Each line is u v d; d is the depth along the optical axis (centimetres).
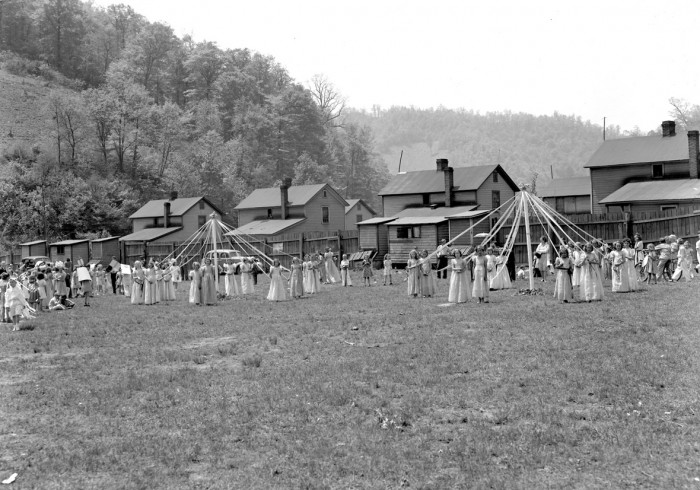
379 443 899
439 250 2681
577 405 1031
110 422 1045
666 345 1388
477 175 5738
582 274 2212
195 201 7162
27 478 826
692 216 3466
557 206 6375
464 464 816
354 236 5200
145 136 11175
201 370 1395
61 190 8744
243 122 13062
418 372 1273
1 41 15638
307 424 998
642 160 4916
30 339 1938
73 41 16162
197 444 924
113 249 6606
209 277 2844
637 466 790
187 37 16488
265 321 2141
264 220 6800
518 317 1898
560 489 740
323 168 12044
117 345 1783
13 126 11850
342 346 1594
